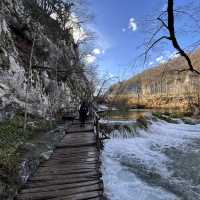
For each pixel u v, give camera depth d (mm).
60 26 26656
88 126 17766
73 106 28156
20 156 8086
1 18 14633
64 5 23484
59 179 7262
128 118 26516
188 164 12242
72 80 32688
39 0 21250
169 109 37000
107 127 18203
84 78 39406
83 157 9586
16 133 11086
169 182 9742
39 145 10328
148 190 8812
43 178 7332
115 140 16797
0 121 11602
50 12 22516
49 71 22109
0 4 16594
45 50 23156
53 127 15875
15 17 18625
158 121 25859
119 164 11930
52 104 20328
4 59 13398
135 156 13508
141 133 19234
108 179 9625
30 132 12406
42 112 17312
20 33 19203
